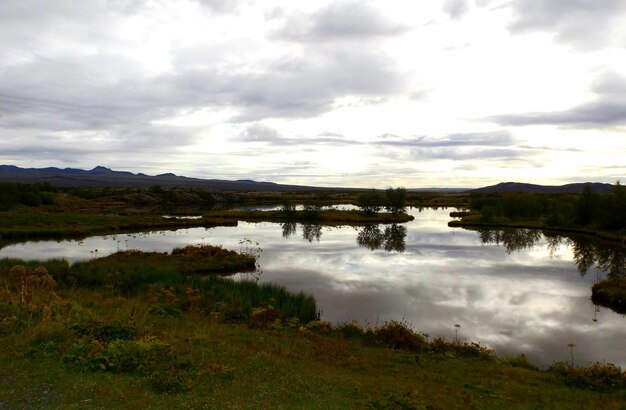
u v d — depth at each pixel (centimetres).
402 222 7988
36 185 11238
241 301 1883
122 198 12688
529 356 1647
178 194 13812
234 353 1045
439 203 14838
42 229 5169
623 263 3778
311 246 4619
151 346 910
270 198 17562
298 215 8462
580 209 6944
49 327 955
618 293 2486
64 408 640
